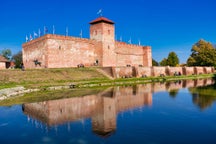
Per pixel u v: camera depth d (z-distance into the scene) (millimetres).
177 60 92625
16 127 12492
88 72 42812
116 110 16344
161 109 16516
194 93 25109
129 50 63438
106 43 54281
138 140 10234
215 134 10953
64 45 47344
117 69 46312
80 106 17953
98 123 12945
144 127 12109
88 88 31578
